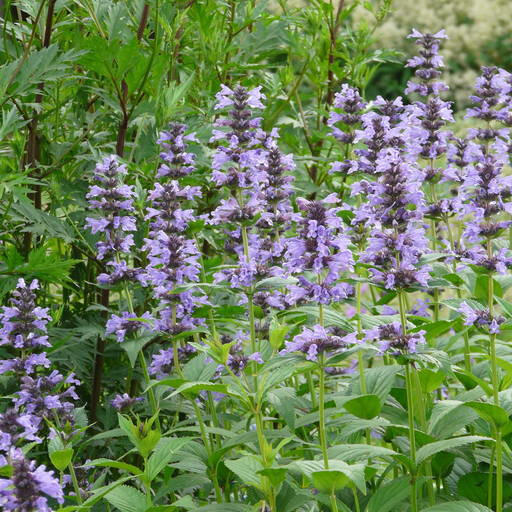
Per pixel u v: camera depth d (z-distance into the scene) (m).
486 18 31.25
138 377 9.97
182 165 9.34
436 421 7.36
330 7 13.37
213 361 7.94
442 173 9.59
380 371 8.23
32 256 8.68
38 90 9.21
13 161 10.32
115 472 9.54
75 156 9.77
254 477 6.68
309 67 13.66
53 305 10.77
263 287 7.75
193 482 7.76
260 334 8.88
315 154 13.40
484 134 9.99
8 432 6.35
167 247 8.22
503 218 12.05
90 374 10.09
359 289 8.85
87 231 10.05
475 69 31.14
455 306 8.38
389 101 9.28
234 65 11.80
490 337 7.39
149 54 10.82
